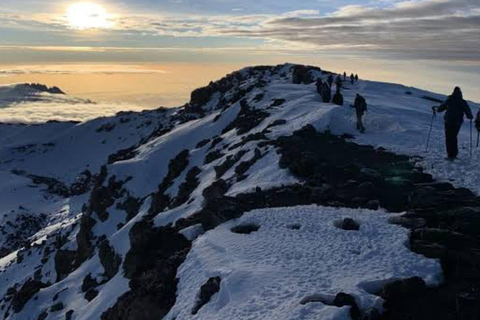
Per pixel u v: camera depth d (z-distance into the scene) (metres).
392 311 10.05
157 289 15.80
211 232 17.47
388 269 11.55
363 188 18.77
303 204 18.84
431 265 11.55
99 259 41.34
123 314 17.69
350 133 30.55
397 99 51.91
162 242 21.28
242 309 11.04
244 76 93.19
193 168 43.50
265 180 23.19
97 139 167.75
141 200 53.94
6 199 130.25
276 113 43.75
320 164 22.00
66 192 134.88
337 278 11.51
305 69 73.38
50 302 38.62
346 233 14.51
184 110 100.69
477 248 12.30
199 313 12.31
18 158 172.75
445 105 22.66
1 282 61.56
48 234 74.94
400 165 22.42
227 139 46.88
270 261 13.40
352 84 65.56
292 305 10.44
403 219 14.92
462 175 20.12
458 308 9.67
